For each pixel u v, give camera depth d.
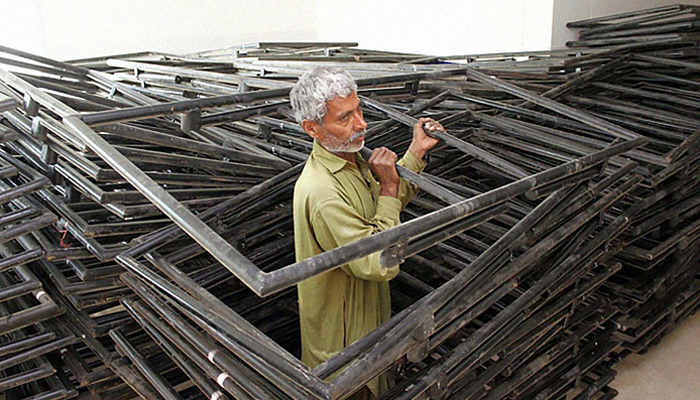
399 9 5.92
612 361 2.93
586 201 2.16
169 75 3.41
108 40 5.46
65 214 2.15
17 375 2.10
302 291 1.88
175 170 2.76
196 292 1.80
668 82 3.86
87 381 2.23
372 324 1.92
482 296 1.86
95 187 2.01
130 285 2.08
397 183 1.84
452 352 1.97
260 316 2.47
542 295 2.32
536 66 3.59
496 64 3.78
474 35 5.25
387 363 1.58
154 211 2.04
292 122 3.03
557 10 4.63
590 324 2.66
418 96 3.20
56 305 2.13
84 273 2.14
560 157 2.53
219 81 3.27
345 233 1.65
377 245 1.43
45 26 5.10
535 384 2.50
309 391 1.44
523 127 2.70
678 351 3.11
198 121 2.11
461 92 3.24
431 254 2.82
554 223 2.07
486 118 2.82
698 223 2.96
